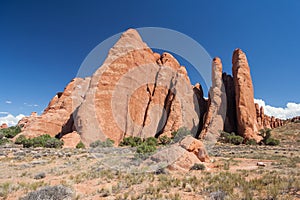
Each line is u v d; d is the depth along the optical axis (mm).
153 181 8992
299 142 45281
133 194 7102
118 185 8109
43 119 45906
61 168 12711
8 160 16375
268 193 6418
